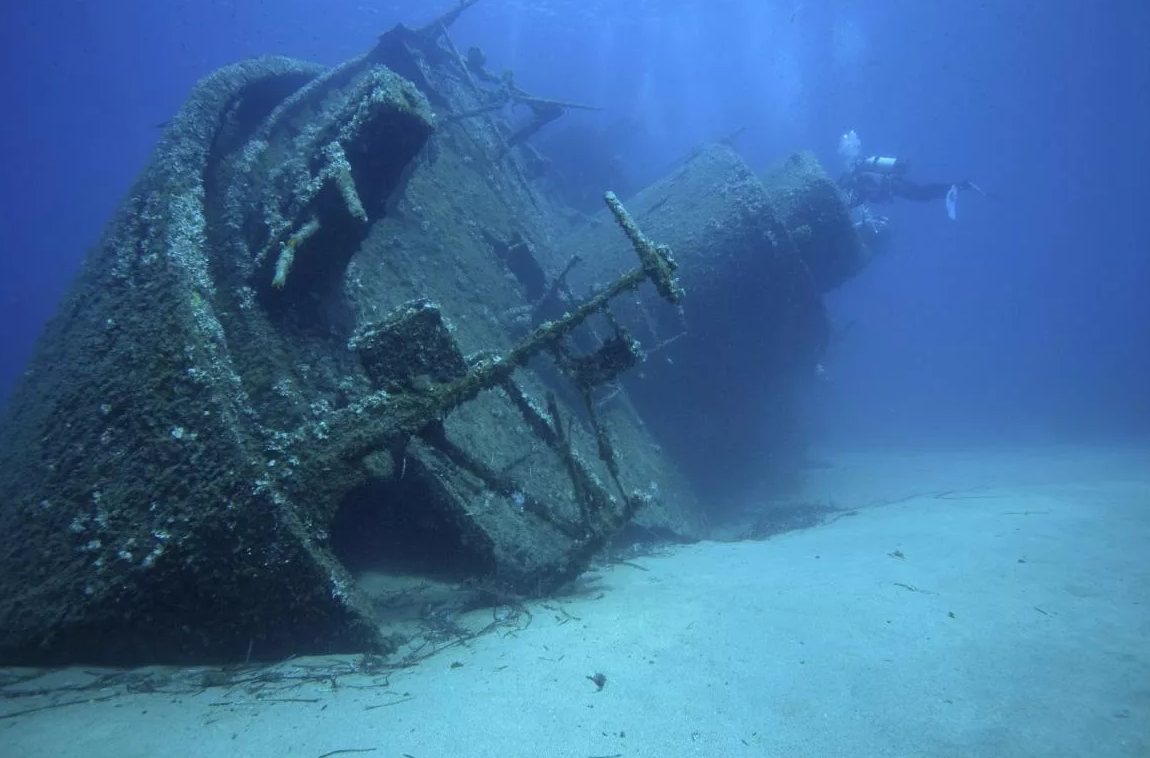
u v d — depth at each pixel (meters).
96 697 3.33
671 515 8.20
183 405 3.93
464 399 4.25
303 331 5.26
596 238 10.92
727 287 9.17
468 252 8.37
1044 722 2.95
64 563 3.76
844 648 3.74
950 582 4.96
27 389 5.30
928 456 17.70
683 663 3.56
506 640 4.03
